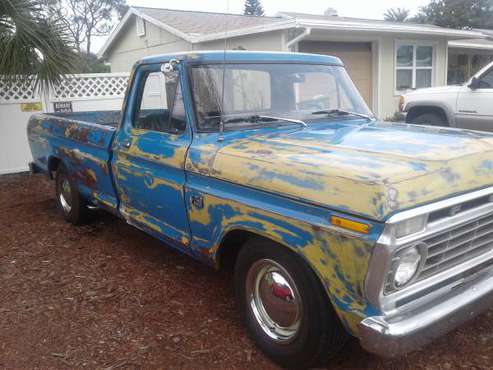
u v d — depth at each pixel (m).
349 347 3.11
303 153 2.82
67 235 5.41
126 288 4.02
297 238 2.55
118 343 3.20
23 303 3.79
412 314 2.41
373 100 14.39
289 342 2.81
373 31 12.84
